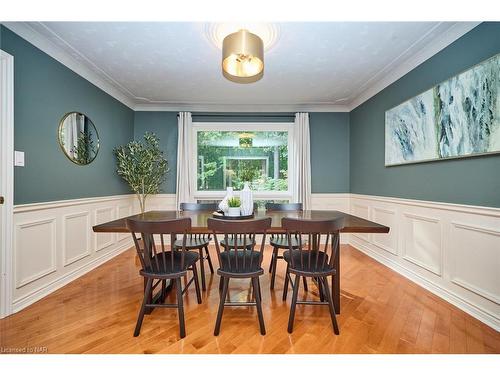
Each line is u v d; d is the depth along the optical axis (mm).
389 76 2887
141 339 1550
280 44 2221
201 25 1973
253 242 1954
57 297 2121
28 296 1993
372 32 2049
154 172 3766
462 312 1874
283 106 4035
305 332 1628
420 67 2412
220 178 4184
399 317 1807
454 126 1992
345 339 1556
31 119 2062
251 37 1694
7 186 1824
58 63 2354
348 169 4098
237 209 2006
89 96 2834
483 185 1782
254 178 4184
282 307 1957
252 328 1669
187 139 3955
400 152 2691
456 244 1988
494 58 1676
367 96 3441
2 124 1808
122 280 2500
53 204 2270
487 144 1729
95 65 2656
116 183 3445
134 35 2109
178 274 1600
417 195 2457
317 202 4090
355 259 3166
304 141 3959
